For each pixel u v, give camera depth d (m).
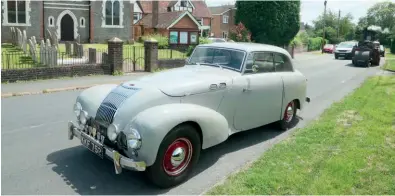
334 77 17.05
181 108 4.42
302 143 5.94
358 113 8.27
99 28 33.16
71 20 32.28
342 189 4.21
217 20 59.22
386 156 5.26
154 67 16.70
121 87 4.88
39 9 29.86
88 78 13.61
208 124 4.67
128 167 4.14
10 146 5.80
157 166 4.22
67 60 16.39
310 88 13.23
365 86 13.25
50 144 5.95
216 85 5.20
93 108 4.89
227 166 5.20
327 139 6.14
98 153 4.46
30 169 4.89
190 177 4.79
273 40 31.77
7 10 28.28
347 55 31.22
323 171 4.70
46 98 9.92
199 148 4.69
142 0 46.75
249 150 5.93
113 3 33.59
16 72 11.96
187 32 31.72
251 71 5.89
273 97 6.37
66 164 5.10
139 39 38.56
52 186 4.40
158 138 4.07
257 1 30.72
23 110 8.36
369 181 4.43
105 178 4.69
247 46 6.06
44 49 14.61
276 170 4.76
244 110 5.77
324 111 8.82
